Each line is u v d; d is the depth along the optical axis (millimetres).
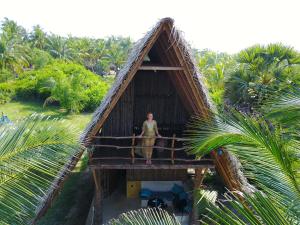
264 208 3873
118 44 74500
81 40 70000
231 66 16672
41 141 4383
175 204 10680
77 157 7410
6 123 4641
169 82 11289
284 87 5461
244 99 14359
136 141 10836
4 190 4113
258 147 4496
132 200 11523
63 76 33312
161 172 11570
